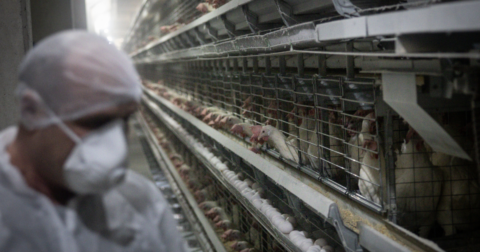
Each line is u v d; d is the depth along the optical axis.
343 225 2.12
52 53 1.12
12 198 1.15
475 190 2.14
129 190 1.35
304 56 3.71
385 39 1.86
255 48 3.29
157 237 1.41
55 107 1.11
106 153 1.12
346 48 2.41
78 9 5.70
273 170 3.20
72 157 1.11
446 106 1.63
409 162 2.17
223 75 5.82
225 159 5.54
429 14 1.17
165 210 1.46
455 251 1.90
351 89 2.48
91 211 1.26
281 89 3.52
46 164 1.14
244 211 5.04
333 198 2.78
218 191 6.18
